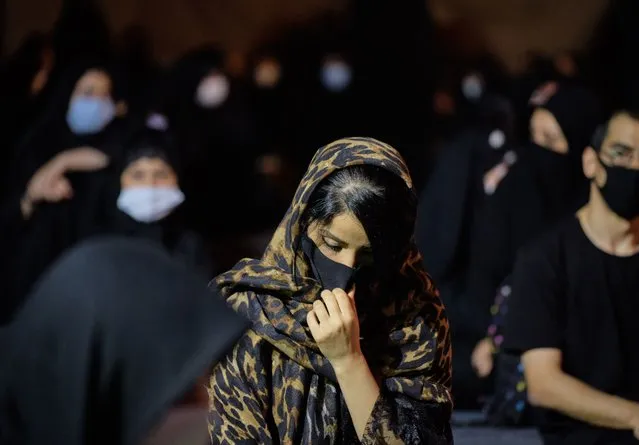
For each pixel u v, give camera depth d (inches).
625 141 144.0
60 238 213.9
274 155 389.7
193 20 486.3
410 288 112.0
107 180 211.6
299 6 483.5
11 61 250.5
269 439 108.2
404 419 107.6
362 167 105.3
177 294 71.6
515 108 215.5
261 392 108.4
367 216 104.3
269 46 441.7
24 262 212.8
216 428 108.3
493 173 207.8
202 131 352.5
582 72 364.8
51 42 307.7
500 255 194.7
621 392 146.6
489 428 162.1
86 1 339.9
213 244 343.9
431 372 112.6
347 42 420.2
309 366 108.6
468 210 205.3
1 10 408.8
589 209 149.1
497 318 180.2
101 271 70.7
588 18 488.7
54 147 228.8
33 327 69.9
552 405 145.9
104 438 69.6
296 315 109.0
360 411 106.4
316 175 106.5
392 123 407.2
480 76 382.0
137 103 331.6
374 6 415.5
